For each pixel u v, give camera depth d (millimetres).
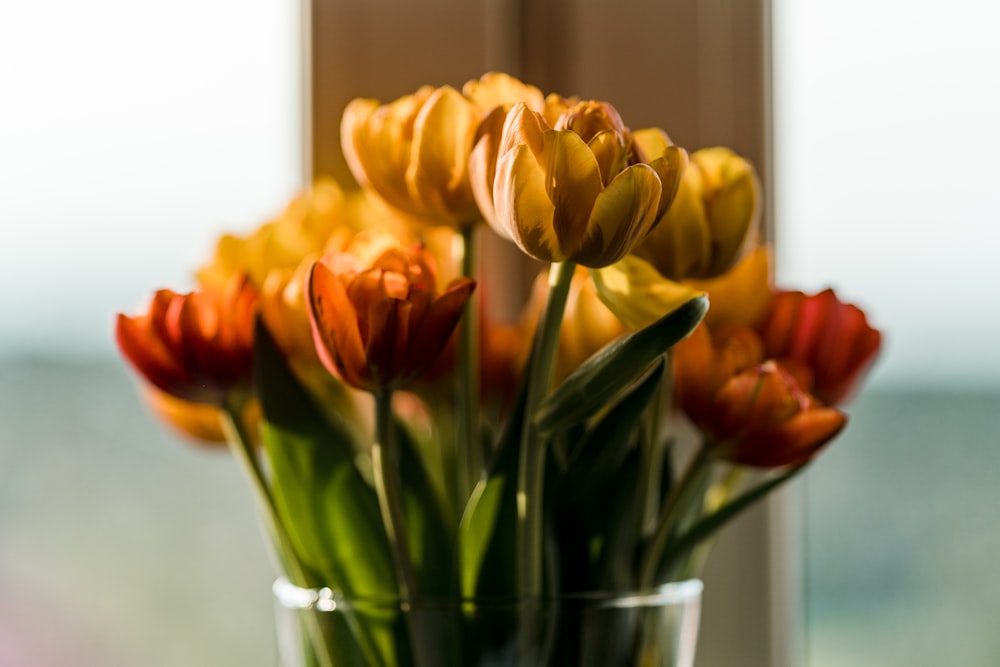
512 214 769
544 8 1080
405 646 827
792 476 857
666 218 827
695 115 1073
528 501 823
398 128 830
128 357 863
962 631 1123
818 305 876
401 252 799
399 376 801
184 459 1132
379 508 855
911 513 1125
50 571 1136
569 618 825
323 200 923
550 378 826
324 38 1051
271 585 1127
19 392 1137
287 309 865
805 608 1119
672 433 1046
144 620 1133
